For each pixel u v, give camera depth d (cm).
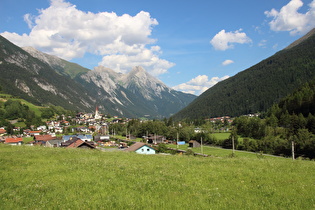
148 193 1377
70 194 1351
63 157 2664
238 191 1436
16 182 1568
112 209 1149
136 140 16062
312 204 1220
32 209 1159
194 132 15625
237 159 2786
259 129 12144
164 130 17700
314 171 2016
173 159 2762
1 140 13662
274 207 1180
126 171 1906
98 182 1571
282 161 2662
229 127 19512
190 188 1477
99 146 13050
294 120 10681
